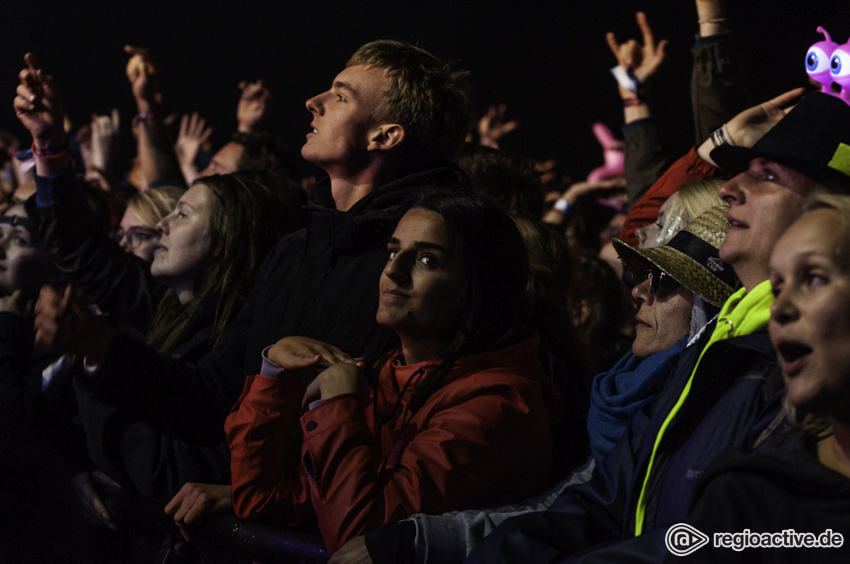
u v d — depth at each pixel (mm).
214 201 2492
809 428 1114
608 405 1760
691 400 1354
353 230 2021
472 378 1647
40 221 2607
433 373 1660
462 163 2619
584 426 2033
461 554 1482
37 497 1032
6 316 2623
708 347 1345
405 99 2133
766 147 1356
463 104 2254
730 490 1110
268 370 1810
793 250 1013
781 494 1083
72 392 2467
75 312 1833
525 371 1727
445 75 2246
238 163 4000
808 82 8484
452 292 1685
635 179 3258
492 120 5977
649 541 1230
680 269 1642
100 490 2334
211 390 2049
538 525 1423
